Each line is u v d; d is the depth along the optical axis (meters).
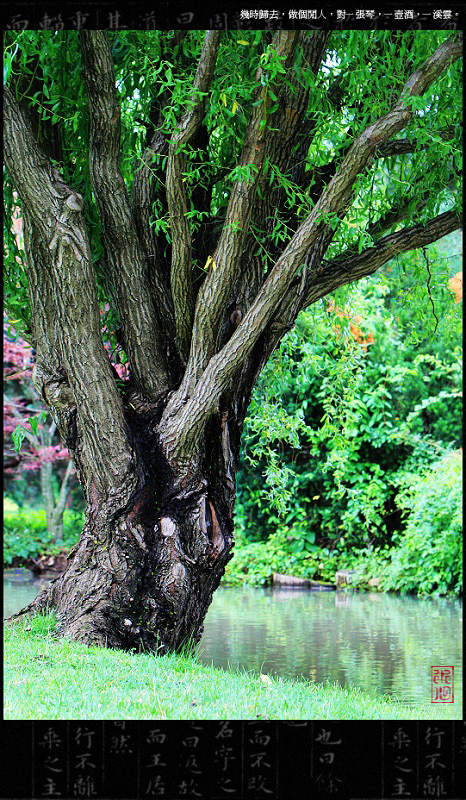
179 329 5.70
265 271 5.87
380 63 5.44
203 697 4.33
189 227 5.48
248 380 5.95
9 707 3.93
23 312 6.21
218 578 5.86
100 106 5.19
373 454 14.71
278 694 4.62
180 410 5.52
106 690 4.29
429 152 5.74
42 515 19.59
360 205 6.45
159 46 5.52
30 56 5.33
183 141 4.86
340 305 7.77
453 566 12.11
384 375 14.50
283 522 15.19
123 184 5.49
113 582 5.48
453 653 7.43
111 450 5.42
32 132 5.18
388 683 6.20
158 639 5.45
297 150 5.79
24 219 5.48
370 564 13.83
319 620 9.52
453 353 13.80
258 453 8.02
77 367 5.30
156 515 5.56
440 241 16.25
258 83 4.84
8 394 18.02
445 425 14.51
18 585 13.33
